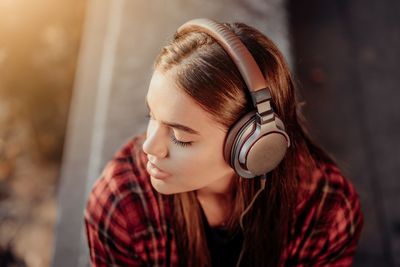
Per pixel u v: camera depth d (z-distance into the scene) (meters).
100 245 1.17
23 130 3.38
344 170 2.74
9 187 3.23
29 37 3.48
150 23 2.47
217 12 2.50
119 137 2.18
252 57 0.86
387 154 2.80
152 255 1.20
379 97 3.00
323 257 1.26
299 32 3.26
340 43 3.21
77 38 3.53
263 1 2.53
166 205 1.13
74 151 2.38
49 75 3.44
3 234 3.06
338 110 2.94
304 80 3.03
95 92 2.50
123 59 2.37
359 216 1.24
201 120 0.87
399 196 2.67
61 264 2.19
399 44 3.23
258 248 1.22
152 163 0.95
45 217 3.15
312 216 1.19
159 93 0.87
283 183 1.12
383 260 2.51
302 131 1.17
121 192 1.11
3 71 3.41
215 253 1.27
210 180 0.98
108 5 2.72
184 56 0.86
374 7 3.41
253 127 0.88
